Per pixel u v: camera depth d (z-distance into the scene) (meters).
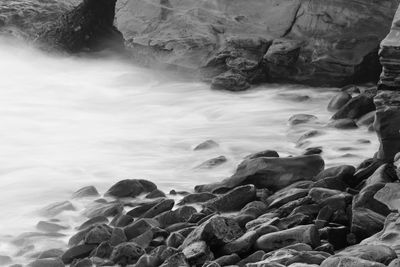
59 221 9.88
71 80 18.47
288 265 7.22
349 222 8.73
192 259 7.90
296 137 13.48
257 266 7.15
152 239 8.80
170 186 11.20
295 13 17.06
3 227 9.84
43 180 11.75
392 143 10.00
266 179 10.32
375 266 6.65
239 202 9.67
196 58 17.53
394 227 7.75
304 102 15.72
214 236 8.16
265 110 15.43
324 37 16.52
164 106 16.39
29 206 10.70
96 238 8.78
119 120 15.61
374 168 10.00
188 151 13.15
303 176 10.29
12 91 17.67
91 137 14.23
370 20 16.34
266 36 17.14
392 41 9.81
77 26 20.08
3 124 15.16
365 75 16.38
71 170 12.23
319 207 8.97
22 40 20.62
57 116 15.87
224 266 7.78
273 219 8.64
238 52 17.02
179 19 18.22
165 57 17.95
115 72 18.89
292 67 16.67
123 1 19.25
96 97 17.30
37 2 22.23
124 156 13.01
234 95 16.52
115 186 10.66
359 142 12.47
